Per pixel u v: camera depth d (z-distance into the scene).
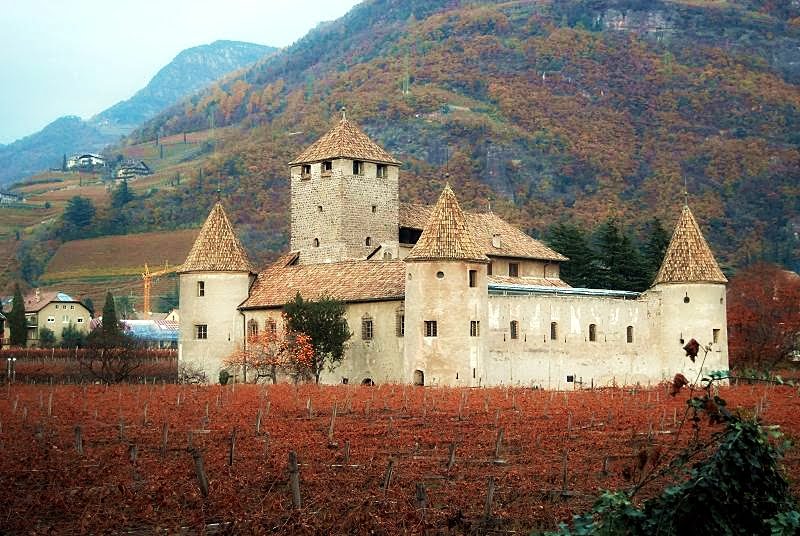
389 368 135.62
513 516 59.59
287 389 119.69
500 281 151.75
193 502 62.12
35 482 67.94
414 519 58.03
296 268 153.00
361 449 79.75
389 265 143.00
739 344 184.00
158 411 100.19
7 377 148.88
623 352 149.25
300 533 55.97
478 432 88.12
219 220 152.62
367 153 159.38
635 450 79.94
